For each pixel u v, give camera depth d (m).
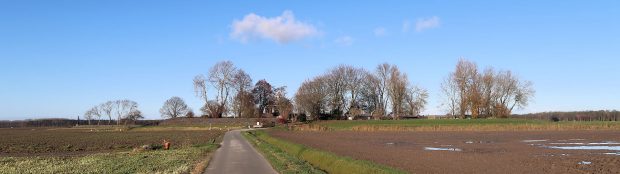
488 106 115.19
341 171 26.36
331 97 135.25
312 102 133.88
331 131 95.75
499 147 45.91
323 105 135.50
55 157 41.34
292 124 127.75
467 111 115.50
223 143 63.03
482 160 31.70
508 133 76.38
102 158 38.81
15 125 175.50
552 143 51.66
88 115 188.75
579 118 124.94
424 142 55.09
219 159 37.59
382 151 39.62
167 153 44.41
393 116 126.12
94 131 119.00
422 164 28.89
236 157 39.56
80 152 50.22
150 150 50.16
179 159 37.09
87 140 72.88
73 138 79.31
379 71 131.12
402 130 95.38
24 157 41.47
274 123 138.50
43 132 111.06
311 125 112.62
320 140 59.50
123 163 33.75
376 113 129.62
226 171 29.06
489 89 115.81
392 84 124.88
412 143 53.03
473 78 115.06
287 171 27.83
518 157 34.25
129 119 185.62
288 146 47.78
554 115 125.81
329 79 135.12
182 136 86.56
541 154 37.09
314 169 29.03
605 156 35.28
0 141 69.69
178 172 27.69
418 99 125.31
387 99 130.50
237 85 144.62
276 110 153.38
